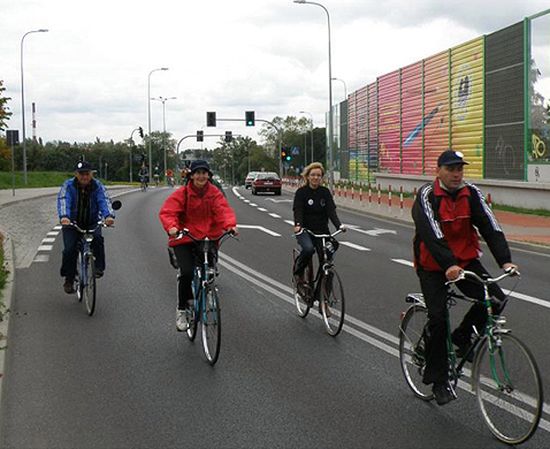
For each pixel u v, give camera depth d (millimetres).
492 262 14430
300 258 8711
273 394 5957
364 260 14695
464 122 34812
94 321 8797
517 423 4773
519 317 9000
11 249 14883
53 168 135875
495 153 31031
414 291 10898
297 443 4867
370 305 9789
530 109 27578
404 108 45500
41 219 24031
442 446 4801
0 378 6129
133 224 22812
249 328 8492
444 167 5219
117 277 12164
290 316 9195
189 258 7551
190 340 7824
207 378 6430
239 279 12172
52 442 4918
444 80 37625
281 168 73875
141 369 6727
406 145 45188
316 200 8672
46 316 9062
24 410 5582
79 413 5508
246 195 48188
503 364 4906
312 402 5742
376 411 5520
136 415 5453
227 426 5203
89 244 9453
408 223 24656
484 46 31984
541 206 26953
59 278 12039
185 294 7719
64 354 7258
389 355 7234
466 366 6590
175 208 7371
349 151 63281
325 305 8258
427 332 5477
